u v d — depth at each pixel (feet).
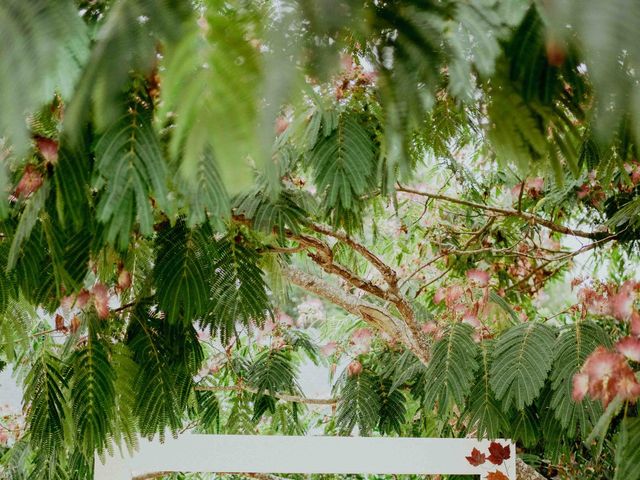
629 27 1.03
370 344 10.86
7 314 4.62
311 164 3.73
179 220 4.19
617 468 3.90
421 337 8.34
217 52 1.17
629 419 3.97
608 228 8.55
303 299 14.30
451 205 11.87
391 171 1.77
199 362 4.69
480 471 6.90
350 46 1.35
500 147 1.55
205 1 1.20
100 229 2.64
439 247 11.30
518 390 5.63
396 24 1.35
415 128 1.42
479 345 6.66
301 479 12.18
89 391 4.18
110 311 4.55
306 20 1.18
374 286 7.97
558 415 5.52
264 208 4.73
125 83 1.21
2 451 10.44
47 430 4.41
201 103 1.15
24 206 3.00
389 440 7.00
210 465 6.70
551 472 10.11
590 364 4.18
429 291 11.47
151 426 4.37
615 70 1.05
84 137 1.98
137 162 1.81
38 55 1.19
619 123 1.09
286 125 1.82
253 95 1.14
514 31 1.34
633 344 4.30
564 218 11.21
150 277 4.61
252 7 1.19
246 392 9.82
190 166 1.16
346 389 9.88
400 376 9.20
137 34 1.20
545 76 1.40
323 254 7.48
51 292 3.60
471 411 6.18
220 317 4.60
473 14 1.36
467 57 1.35
